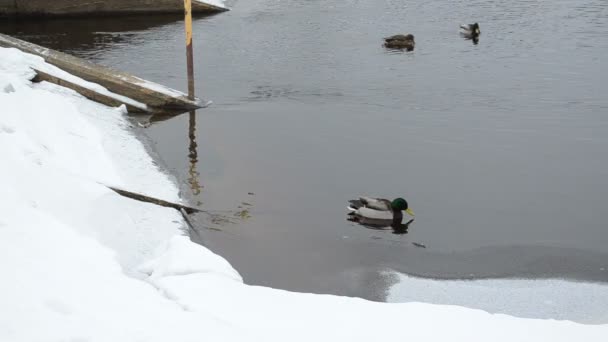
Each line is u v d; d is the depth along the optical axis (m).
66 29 31.80
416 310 7.88
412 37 27.28
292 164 15.81
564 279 10.83
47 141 14.16
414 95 21.34
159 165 15.48
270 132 18.08
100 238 10.50
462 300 10.17
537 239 12.27
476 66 24.44
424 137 17.67
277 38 29.08
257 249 11.73
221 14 34.56
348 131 18.16
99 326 6.58
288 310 7.69
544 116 19.27
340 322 7.42
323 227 12.66
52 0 34.38
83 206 11.13
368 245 12.00
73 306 6.95
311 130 18.23
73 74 20.28
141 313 7.07
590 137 17.58
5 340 6.03
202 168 15.50
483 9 33.59
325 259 11.46
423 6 34.72
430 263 11.38
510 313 9.75
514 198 14.03
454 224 12.88
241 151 16.66
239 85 22.64
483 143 17.22
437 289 10.52
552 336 7.25
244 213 13.16
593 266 11.26
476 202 13.84
